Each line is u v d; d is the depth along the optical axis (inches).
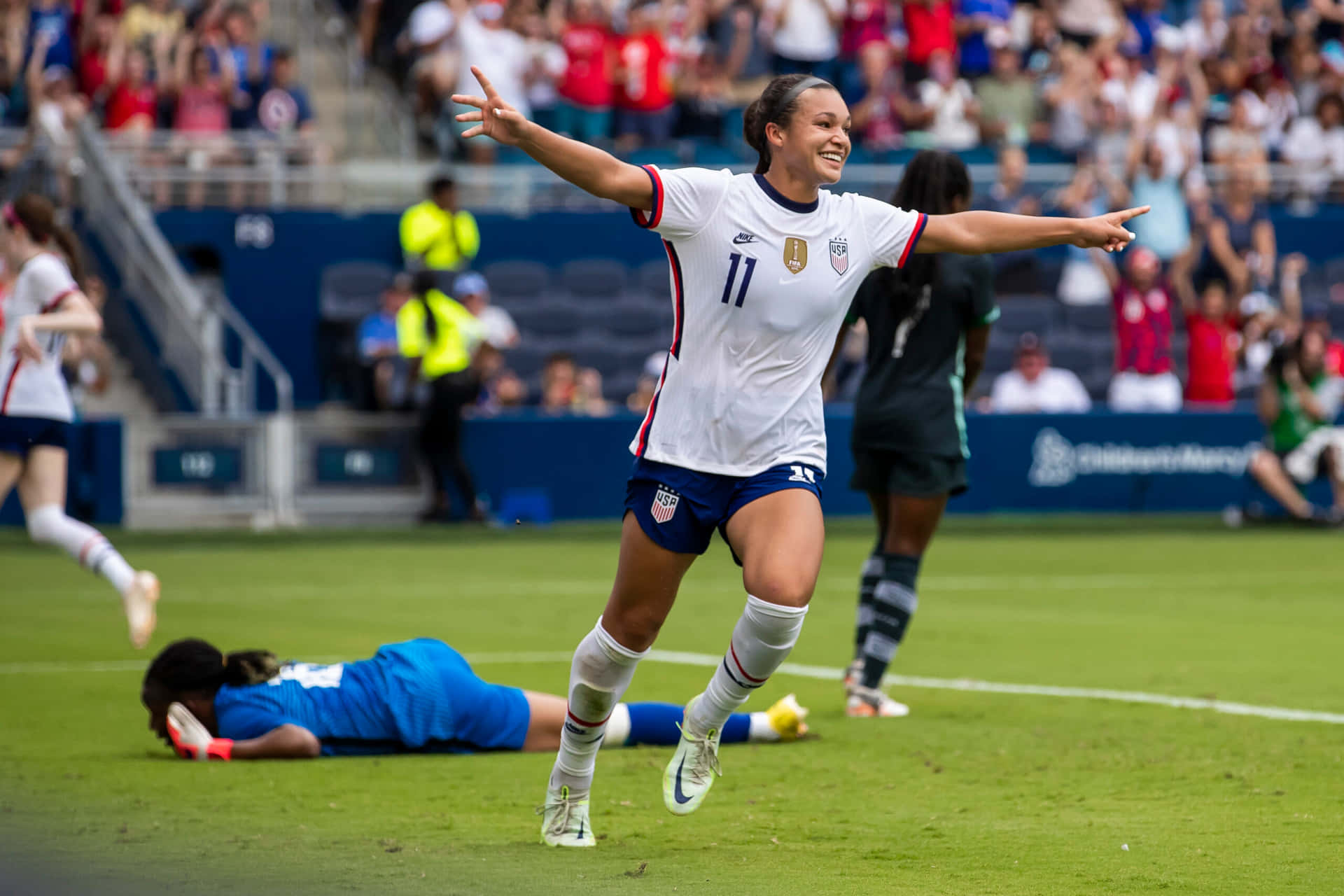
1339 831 468.1
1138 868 422.9
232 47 1993.1
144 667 835.4
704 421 438.0
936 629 982.4
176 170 1918.1
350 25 2315.5
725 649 895.7
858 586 1226.6
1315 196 2241.6
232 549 1493.6
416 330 1641.2
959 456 681.6
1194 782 544.7
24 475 783.7
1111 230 453.4
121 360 1790.1
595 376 1781.5
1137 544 1561.3
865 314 686.5
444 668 598.5
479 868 425.4
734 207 436.1
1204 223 2048.5
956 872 420.8
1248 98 2283.5
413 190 2003.0
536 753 601.6
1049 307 2000.5
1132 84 2194.9
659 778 554.6
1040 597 1149.1
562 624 1003.3
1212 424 1835.6
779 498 437.1
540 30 2080.5
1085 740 626.2
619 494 1728.6
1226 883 405.4
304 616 1039.6
